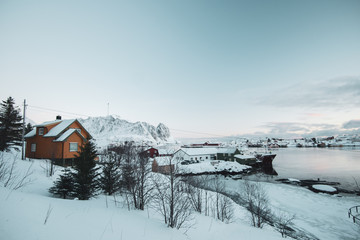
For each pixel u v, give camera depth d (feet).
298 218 68.95
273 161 266.16
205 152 232.94
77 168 39.65
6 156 61.98
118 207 32.58
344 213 74.43
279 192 104.12
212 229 32.99
